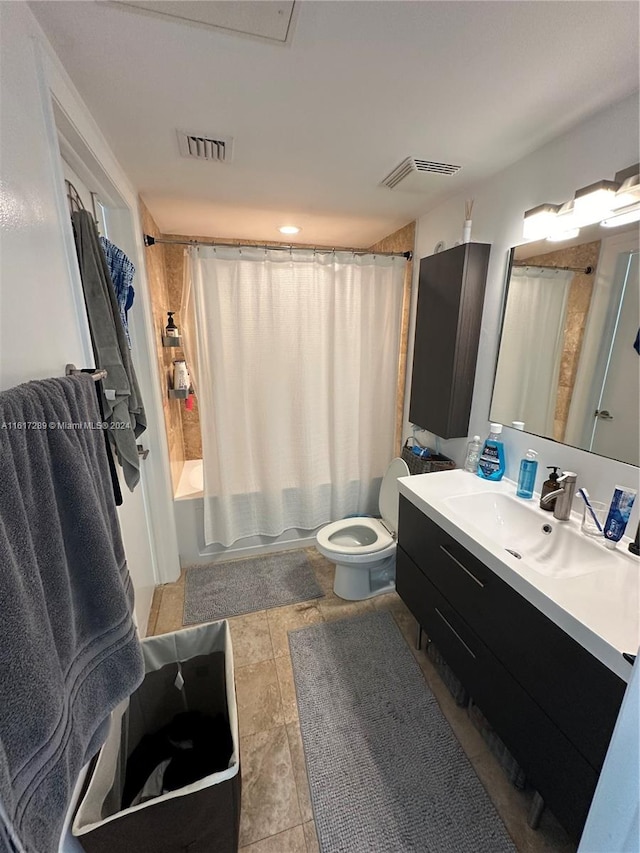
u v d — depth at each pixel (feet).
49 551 1.86
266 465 7.64
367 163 4.86
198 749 4.09
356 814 3.61
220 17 2.58
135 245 5.59
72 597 2.04
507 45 2.85
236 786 3.03
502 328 5.29
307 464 7.88
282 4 2.48
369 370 7.90
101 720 2.20
